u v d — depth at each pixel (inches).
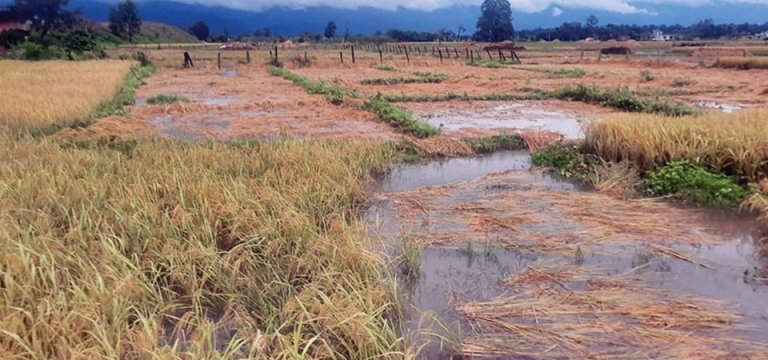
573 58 1701.5
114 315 147.9
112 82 778.2
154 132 453.1
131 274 168.2
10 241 178.2
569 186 308.2
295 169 303.4
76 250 184.2
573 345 149.9
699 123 340.5
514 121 526.0
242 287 182.4
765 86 776.3
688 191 273.1
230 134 449.1
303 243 207.5
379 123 505.0
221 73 1175.6
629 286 184.1
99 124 451.2
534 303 171.6
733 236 228.8
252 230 216.2
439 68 1291.8
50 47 1628.9
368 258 185.2
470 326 161.2
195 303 163.6
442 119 538.0
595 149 354.0
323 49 2461.9
